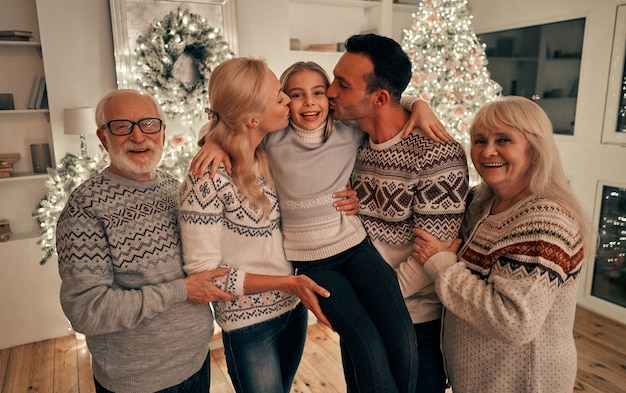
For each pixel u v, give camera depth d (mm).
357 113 1520
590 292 3949
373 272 1451
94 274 1363
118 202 1431
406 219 1572
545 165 1366
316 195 1484
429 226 1506
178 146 3574
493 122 1400
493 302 1289
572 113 3982
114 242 1396
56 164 3666
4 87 3693
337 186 1531
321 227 1484
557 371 1385
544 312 1261
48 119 3824
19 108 3748
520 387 1382
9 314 3559
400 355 1374
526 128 1351
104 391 1481
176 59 3760
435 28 3629
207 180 1384
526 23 4309
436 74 3551
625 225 3645
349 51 1519
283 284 1411
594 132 3781
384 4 4797
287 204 1501
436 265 1438
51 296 3672
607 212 3773
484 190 1604
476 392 1458
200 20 3766
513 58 4531
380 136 1583
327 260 1492
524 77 4430
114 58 3709
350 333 1357
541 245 1278
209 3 3859
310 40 4836
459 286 1371
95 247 1377
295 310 1648
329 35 4914
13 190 3822
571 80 3957
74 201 1395
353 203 1561
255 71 1380
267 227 1489
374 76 1466
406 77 1530
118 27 3605
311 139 1510
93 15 3600
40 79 3666
